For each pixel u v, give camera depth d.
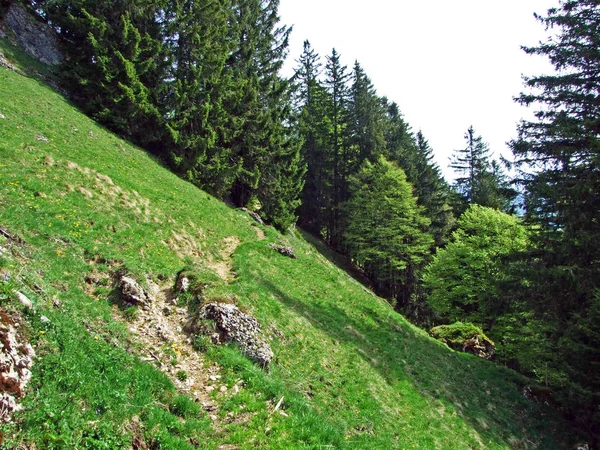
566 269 19.42
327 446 9.20
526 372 34.41
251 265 21.47
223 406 9.66
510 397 22.45
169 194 24.44
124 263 13.86
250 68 42.16
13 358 6.34
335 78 56.19
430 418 16.45
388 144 60.38
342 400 14.05
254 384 10.77
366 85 58.34
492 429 18.38
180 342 11.91
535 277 20.50
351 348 18.67
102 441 6.32
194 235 21.81
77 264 12.73
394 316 26.06
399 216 50.12
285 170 42.38
